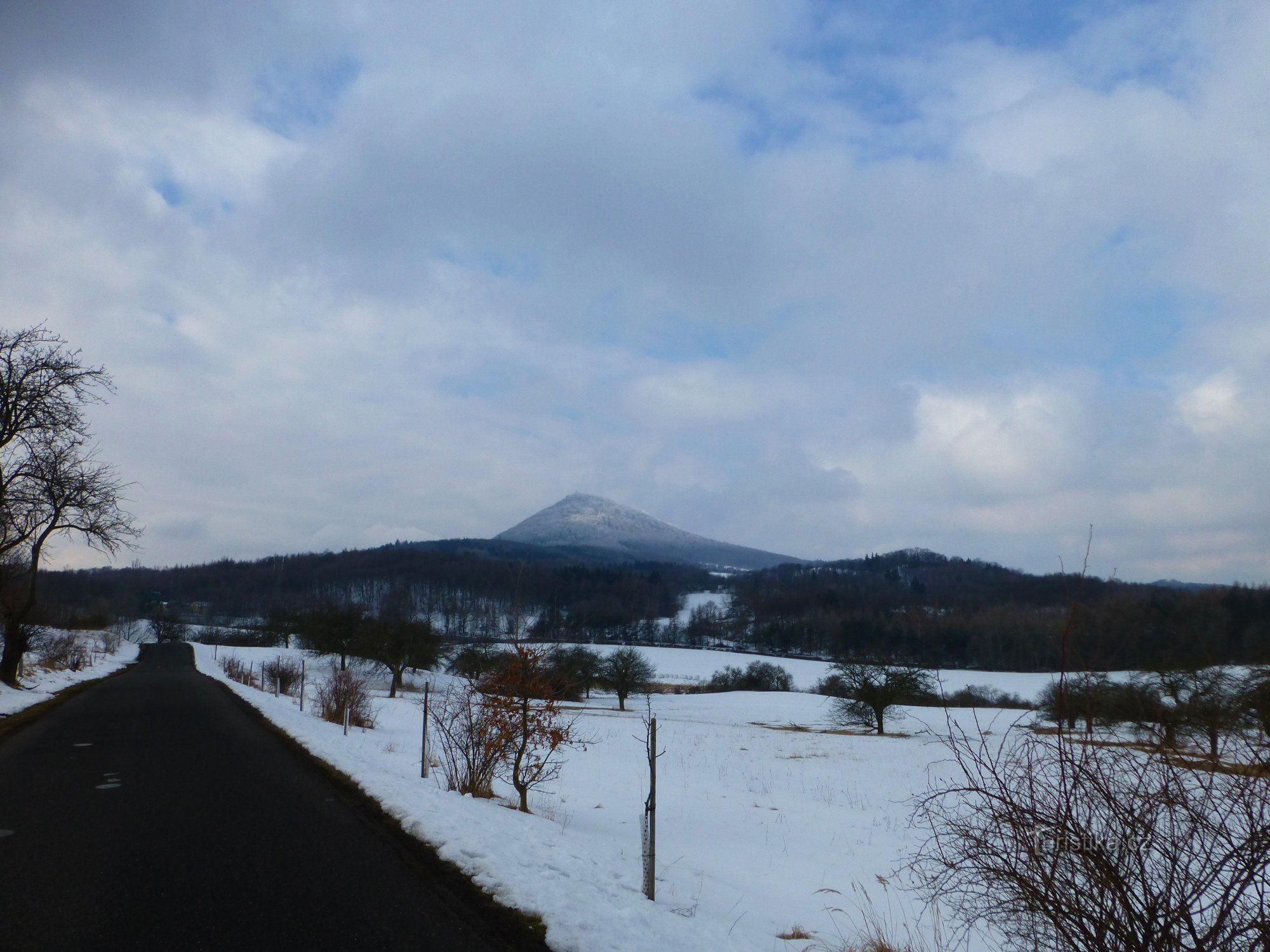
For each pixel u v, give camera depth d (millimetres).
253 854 6895
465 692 12594
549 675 11562
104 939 4879
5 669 25922
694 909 6844
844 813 14898
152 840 7398
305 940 4926
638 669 58750
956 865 4695
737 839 11984
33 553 26219
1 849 7016
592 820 12203
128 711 21266
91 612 97812
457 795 10305
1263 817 3504
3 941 4816
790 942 6586
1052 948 4094
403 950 4809
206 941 4871
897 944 6891
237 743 14805
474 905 5711
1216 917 3691
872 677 41750
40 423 24203
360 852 7043
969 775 4477
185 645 90000
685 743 29281
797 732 38594
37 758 12781
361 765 11867
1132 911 3797
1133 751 3889
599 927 5379
